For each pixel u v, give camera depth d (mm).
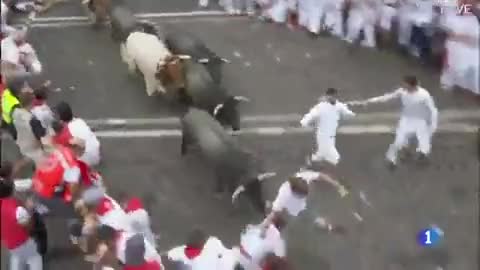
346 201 13219
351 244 12180
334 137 14070
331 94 13648
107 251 9805
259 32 20766
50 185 11438
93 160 13945
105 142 15625
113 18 18984
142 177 14344
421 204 13094
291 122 15875
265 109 16469
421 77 17547
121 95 17609
